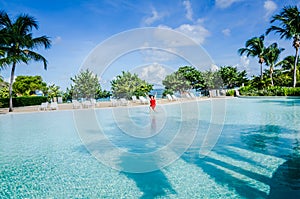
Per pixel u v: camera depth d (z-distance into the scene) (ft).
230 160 17.81
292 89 75.20
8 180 15.80
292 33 78.38
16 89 136.87
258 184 13.57
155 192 13.37
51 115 51.67
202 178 14.84
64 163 18.95
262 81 92.89
